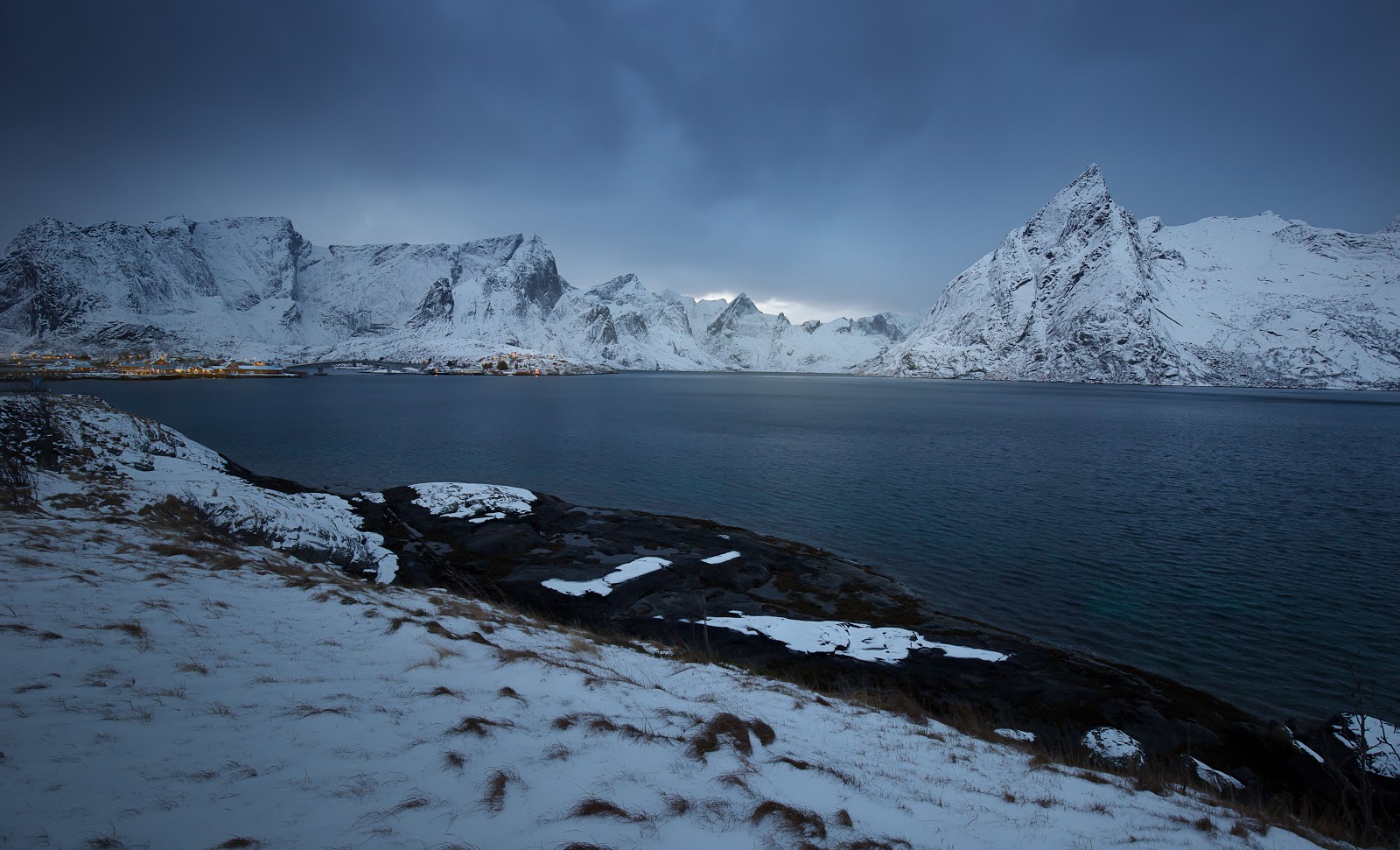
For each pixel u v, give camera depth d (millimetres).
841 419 100438
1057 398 172625
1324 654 19516
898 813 6617
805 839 5414
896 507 38656
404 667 8734
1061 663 17656
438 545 27203
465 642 10578
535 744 6535
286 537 21266
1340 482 48625
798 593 23516
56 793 4402
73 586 10305
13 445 28031
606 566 24719
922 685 16109
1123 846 6906
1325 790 12164
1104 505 39594
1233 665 18797
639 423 90438
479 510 31469
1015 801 7855
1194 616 22297
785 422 95000
